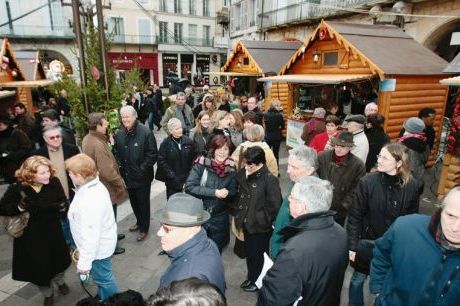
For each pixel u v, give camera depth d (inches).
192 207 71.0
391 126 280.1
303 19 654.5
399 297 76.9
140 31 1362.0
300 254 70.7
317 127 248.4
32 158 119.0
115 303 62.0
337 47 326.0
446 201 66.9
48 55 1182.3
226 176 129.6
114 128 230.1
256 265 130.6
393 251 77.9
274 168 149.0
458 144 220.8
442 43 474.3
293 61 374.6
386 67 268.5
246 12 922.1
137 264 160.6
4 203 116.0
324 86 372.8
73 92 232.8
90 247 107.3
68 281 146.3
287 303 70.6
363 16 539.5
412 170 156.3
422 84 287.0
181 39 1454.2
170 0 1396.4
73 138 203.6
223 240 135.3
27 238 119.8
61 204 124.9
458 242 65.7
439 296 70.2
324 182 82.2
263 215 122.3
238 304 131.6
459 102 226.8
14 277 124.1
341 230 79.0
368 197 112.1
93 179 111.4
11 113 351.3
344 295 137.0
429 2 438.6
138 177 174.2
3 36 1089.4
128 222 203.8
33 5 1128.2
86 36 237.5
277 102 297.6
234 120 215.0
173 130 172.6
